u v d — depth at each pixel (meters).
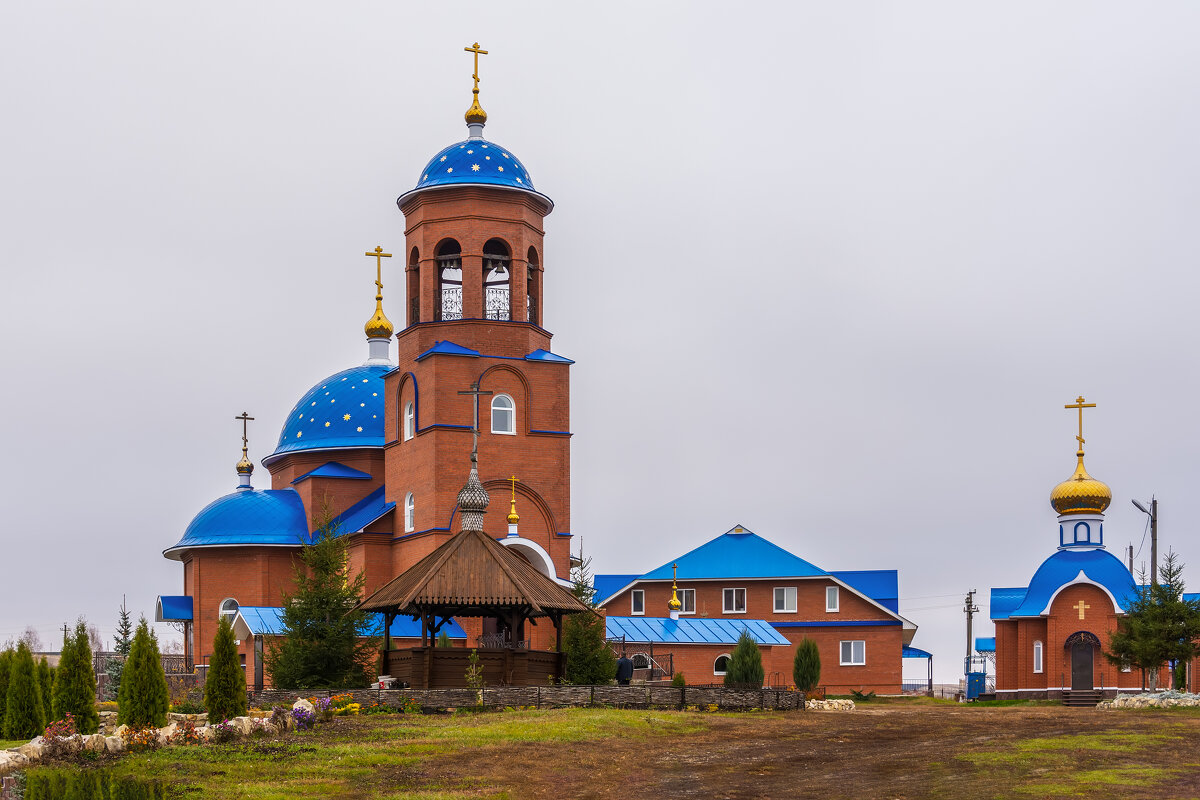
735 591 83.94
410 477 59.84
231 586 64.00
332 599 46.69
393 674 42.12
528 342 59.56
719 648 69.19
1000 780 27.00
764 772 29.17
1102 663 68.38
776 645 70.69
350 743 31.39
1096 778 26.56
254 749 30.30
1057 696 68.75
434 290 59.53
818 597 83.00
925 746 31.97
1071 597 69.38
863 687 81.56
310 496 65.06
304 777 27.69
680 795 26.81
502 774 28.36
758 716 38.59
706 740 33.34
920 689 101.12
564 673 42.44
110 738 30.42
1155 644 57.41
